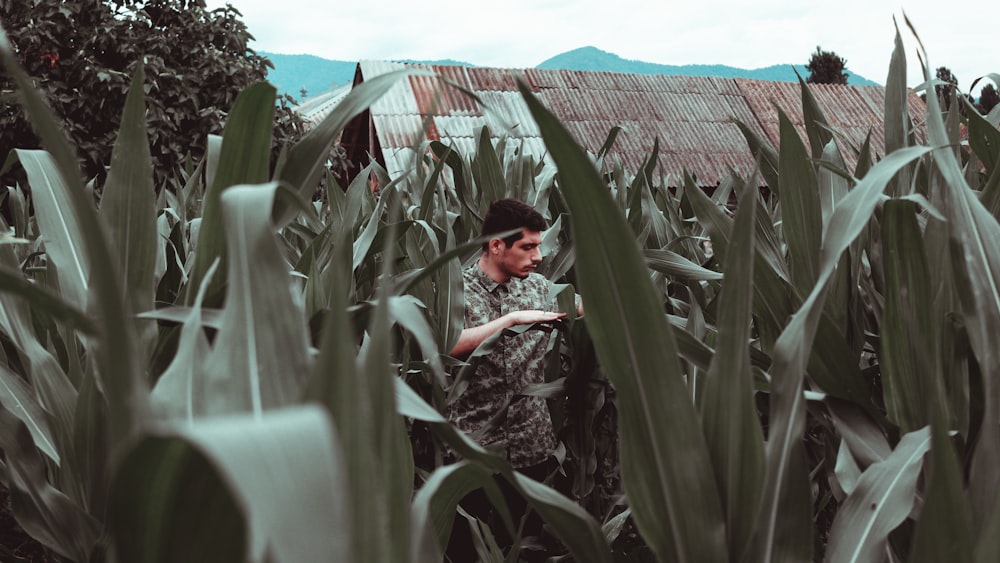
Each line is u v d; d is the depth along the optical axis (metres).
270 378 0.57
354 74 14.81
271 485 0.33
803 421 0.80
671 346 0.76
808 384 1.30
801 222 1.29
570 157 0.72
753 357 1.37
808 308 0.82
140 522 0.47
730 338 0.78
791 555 0.79
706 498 0.77
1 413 1.03
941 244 1.14
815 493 1.71
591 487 2.13
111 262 0.47
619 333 0.77
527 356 2.46
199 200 2.94
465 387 2.04
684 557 0.77
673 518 0.77
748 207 0.77
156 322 1.00
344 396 0.46
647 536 0.79
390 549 0.48
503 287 2.52
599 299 0.77
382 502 0.45
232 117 0.91
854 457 1.04
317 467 0.35
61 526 0.99
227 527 0.48
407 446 1.02
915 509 0.99
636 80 16.22
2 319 1.13
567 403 2.19
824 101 16.66
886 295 1.06
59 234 1.11
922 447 0.90
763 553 0.78
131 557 0.48
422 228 2.73
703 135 15.19
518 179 3.30
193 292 0.97
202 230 0.96
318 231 2.35
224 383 0.57
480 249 2.75
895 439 1.08
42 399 1.06
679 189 3.45
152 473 0.45
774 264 1.48
